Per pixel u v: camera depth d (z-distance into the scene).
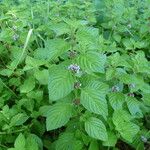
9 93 0.31
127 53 0.38
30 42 0.35
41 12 0.45
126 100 0.27
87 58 0.22
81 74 0.23
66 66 0.22
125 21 0.47
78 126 0.25
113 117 0.25
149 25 0.44
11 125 0.25
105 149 0.26
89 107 0.22
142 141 0.28
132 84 0.28
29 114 0.29
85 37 0.23
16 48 0.33
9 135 0.27
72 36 0.23
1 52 0.35
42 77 0.28
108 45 0.38
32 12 0.43
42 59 0.31
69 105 0.23
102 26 0.46
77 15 0.45
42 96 0.29
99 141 0.26
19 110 0.28
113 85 0.28
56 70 0.22
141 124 0.30
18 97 0.31
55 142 0.27
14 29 0.35
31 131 0.28
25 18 0.39
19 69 0.31
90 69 0.22
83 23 0.25
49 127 0.22
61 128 0.30
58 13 0.45
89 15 0.46
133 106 0.27
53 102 0.29
